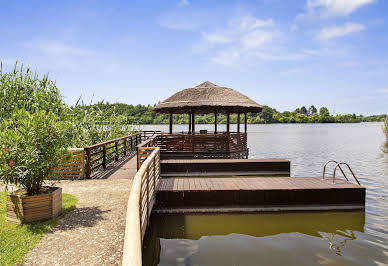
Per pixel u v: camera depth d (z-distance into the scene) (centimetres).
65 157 557
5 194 636
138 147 928
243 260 471
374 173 1348
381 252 503
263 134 5334
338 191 733
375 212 736
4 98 928
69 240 412
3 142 468
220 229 617
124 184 783
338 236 578
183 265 453
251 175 1168
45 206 487
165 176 1151
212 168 1159
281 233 595
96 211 545
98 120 1368
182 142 1633
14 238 410
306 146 2881
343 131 6856
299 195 725
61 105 1038
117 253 374
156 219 677
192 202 709
